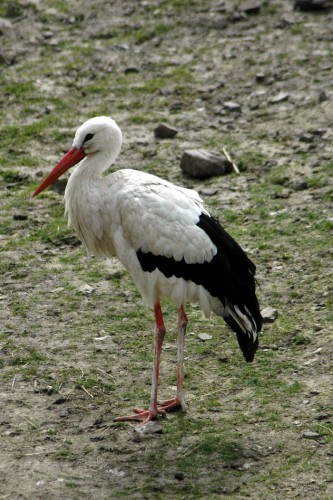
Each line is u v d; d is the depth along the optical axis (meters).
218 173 15.03
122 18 21.83
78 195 10.02
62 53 20.34
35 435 9.05
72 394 9.80
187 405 9.59
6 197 14.59
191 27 21.05
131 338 10.96
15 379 10.08
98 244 10.25
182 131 16.64
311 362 10.27
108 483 8.27
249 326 9.50
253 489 8.16
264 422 9.22
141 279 9.70
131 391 9.91
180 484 8.25
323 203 13.88
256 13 21.38
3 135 16.70
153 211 9.39
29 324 11.25
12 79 19.12
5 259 12.84
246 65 18.98
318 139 15.77
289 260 12.49
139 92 18.34
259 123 16.66
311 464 8.49
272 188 14.47
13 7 22.30
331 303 11.42
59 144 16.36
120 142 10.34
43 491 8.14
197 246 9.34
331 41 19.61
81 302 11.77
